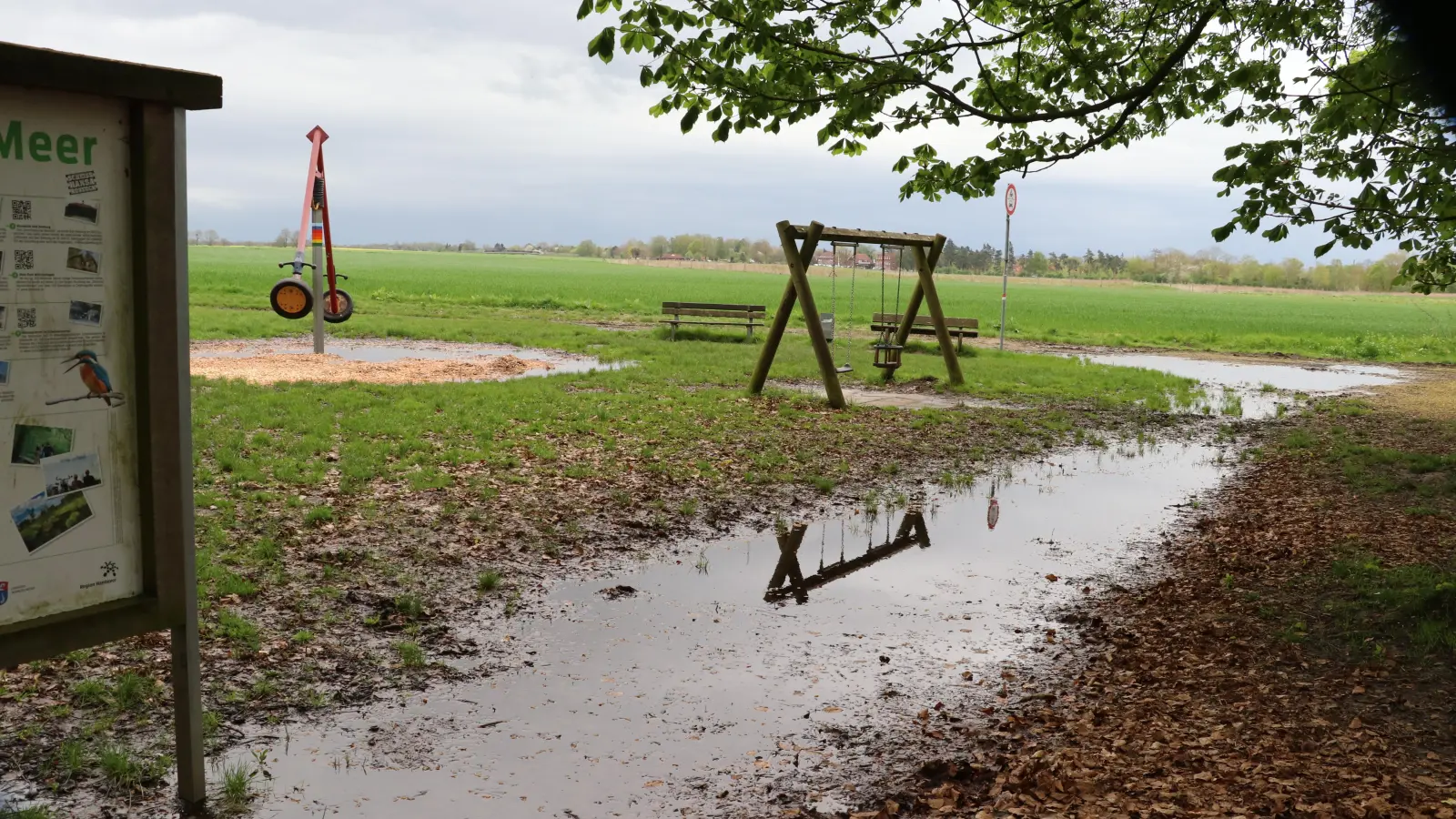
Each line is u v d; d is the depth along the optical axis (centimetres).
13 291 313
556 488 905
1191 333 3694
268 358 1742
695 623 604
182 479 357
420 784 404
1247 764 401
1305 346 3212
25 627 322
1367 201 657
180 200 344
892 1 758
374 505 798
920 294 1778
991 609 646
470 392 1399
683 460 1045
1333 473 1072
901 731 464
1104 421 1477
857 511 903
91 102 323
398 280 5859
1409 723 441
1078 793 386
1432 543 732
